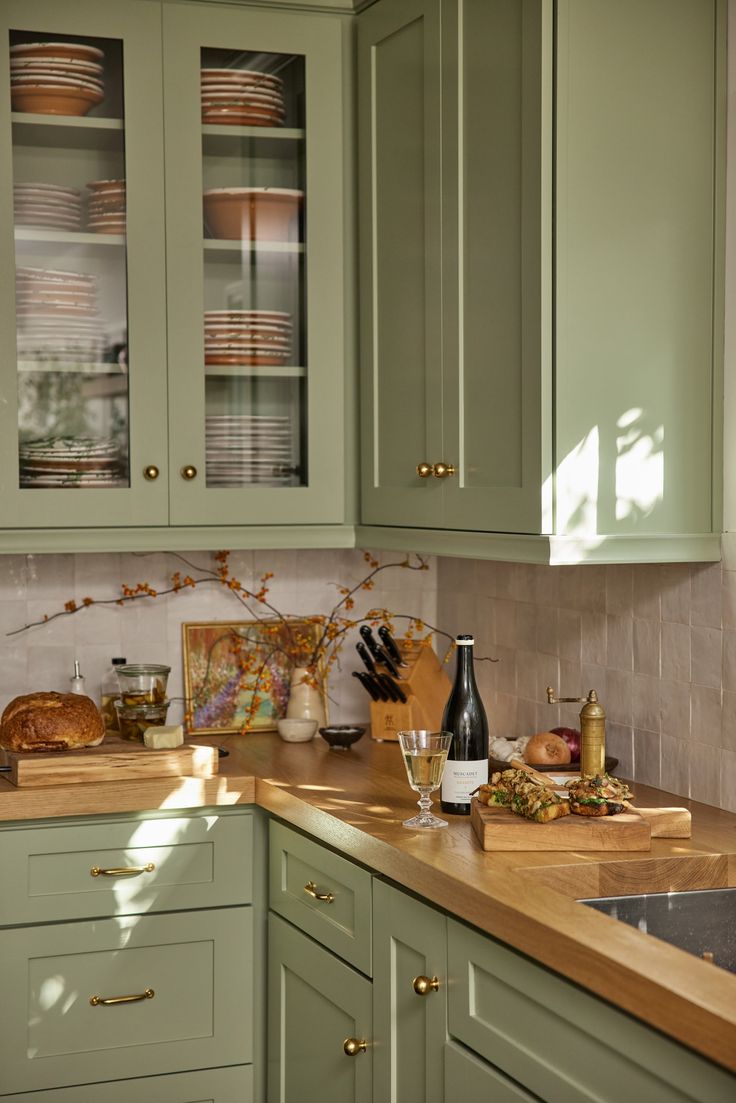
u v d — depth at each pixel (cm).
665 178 211
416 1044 192
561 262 204
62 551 259
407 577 318
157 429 263
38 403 257
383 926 203
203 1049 252
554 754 238
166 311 263
